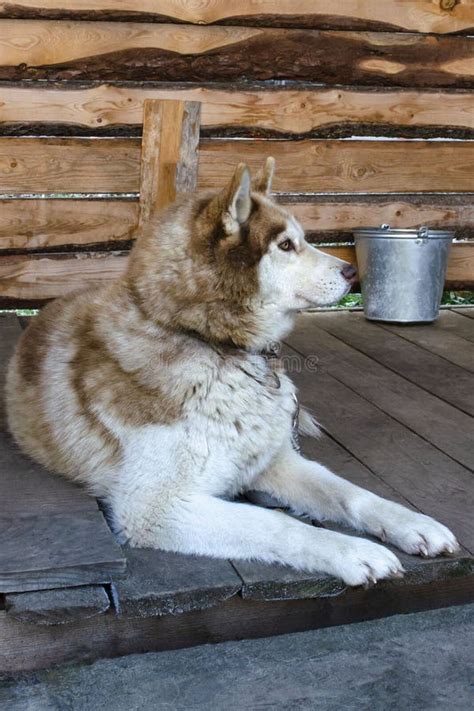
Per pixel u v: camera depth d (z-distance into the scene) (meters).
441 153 3.88
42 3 3.48
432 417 3.00
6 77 3.53
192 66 3.63
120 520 2.45
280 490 2.57
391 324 3.79
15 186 3.60
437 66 3.82
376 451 2.81
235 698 2.08
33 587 2.14
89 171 3.64
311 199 3.81
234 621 2.32
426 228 3.68
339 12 3.68
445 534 2.40
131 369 2.49
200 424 2.46
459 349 3.54
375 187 3.86
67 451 2.55
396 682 2.16
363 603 2.40
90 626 2.21
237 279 2.49
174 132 3.33
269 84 3.71
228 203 2.47
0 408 2.88
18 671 2.18
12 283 3.66
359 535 2.48
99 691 2.10
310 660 2.24
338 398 3.11
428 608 2.46
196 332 2.50
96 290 2.79
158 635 2.27
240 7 3.61
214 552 2.38
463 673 2.20
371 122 3.81
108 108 3.61
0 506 2.47
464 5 3.77
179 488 2.45
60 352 2.62
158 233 2.55
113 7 3.53
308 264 2.56
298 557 2.31
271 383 2.54
